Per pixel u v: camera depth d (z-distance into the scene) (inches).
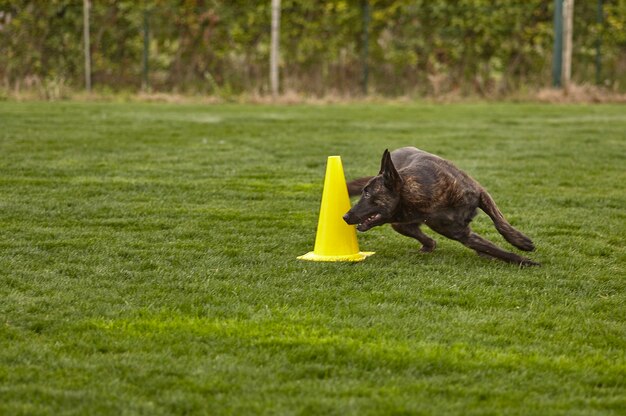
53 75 1256.2
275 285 353.4
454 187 376.5
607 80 1333.7
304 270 375.2
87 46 1241.4
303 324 304.0
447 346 285.6
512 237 382.9
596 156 721.6
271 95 1231.5
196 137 801.6
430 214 376.8
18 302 321.7
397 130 888.9
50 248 402.6
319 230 400.5
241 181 584.4
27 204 494.9
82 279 354.3
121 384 250.2
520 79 1348.4
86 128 845.2
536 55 1349.7
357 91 1302.9
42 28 1242.6
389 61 1316.4
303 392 247.0
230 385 250.7
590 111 1135.6
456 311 323.6
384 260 398.0
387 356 272.8
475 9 1306.6
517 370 267.4
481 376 261.9
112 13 1254.9
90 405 236.2
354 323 306.2
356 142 788.0
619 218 494.0
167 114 1012.5
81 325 298.4
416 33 1311.5
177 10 1262.3
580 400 247.3
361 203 377.7
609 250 421.1
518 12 1322.6
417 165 380.8
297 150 731.4
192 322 302.8
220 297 334.3
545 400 246.7
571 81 1362.0
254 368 263.1
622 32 1348.4
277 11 1221.1
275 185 573.0
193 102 1200.8
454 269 382.9
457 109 1153.4
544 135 860.0
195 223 460.1
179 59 1282.0
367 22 1284.4
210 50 1275.8
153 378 254.8
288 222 467.5
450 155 718.5
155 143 754.2
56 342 282.8
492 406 241.6
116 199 516.4
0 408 233.5
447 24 1310.3
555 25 1282.0
